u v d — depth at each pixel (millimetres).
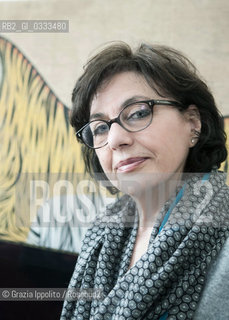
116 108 591
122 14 1551
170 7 1504
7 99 1643
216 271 531
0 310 1166
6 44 1658
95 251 704
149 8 1522
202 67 1458
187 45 1480
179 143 588
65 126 1572
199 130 615
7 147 1611
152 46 644
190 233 548
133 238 667
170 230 568
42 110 1608
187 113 608
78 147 1539
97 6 1577
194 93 604
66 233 890
